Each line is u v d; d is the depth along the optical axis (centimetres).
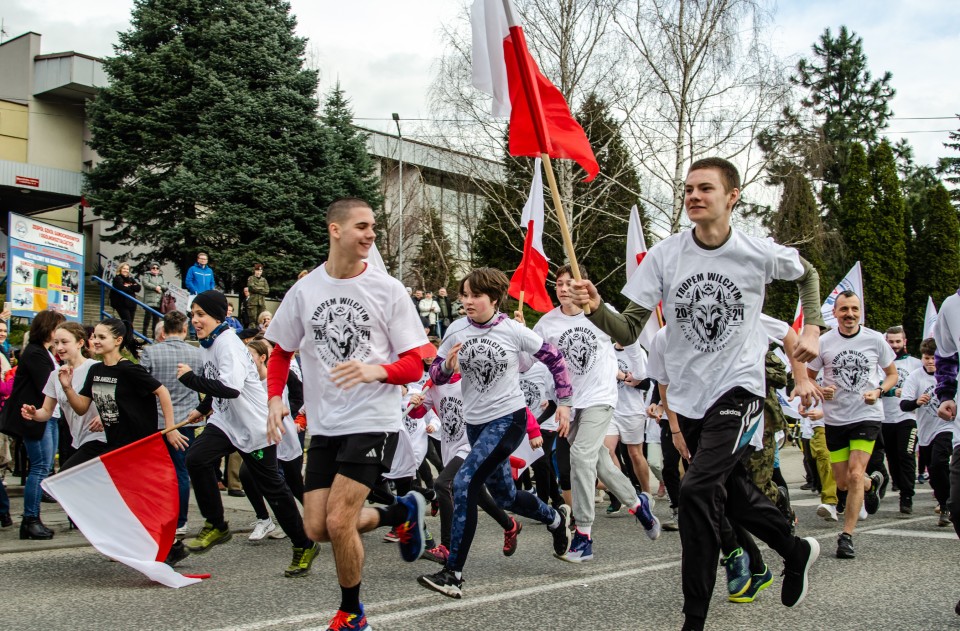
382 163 3400
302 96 2411
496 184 2516
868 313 3409
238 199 2284
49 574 554
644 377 812
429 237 3294
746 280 394
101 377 602
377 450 387
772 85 2227
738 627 407
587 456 611
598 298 388
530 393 803
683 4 2192
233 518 812
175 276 2797
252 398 591
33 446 672
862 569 558
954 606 451
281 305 413
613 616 430
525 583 517
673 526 767
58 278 1309
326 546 676
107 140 2403
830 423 705
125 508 539
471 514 491
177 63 2334
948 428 820
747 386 397
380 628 408
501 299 557
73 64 2950
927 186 5156
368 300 398
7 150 2986
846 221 3503
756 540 667
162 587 514
